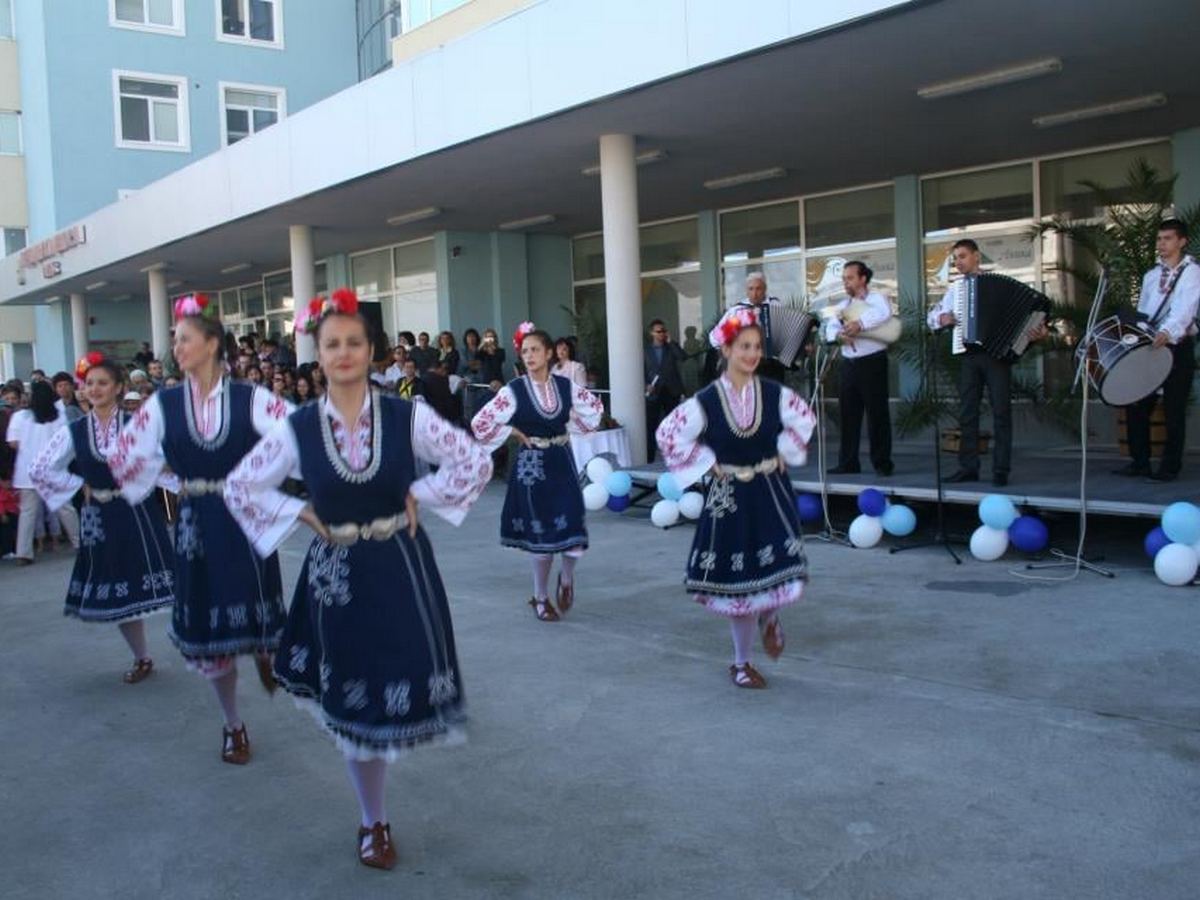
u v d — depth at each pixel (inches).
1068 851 120.0
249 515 125.1
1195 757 143.3
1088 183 358.6
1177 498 252.7
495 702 179.2
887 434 319.6
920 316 378.9
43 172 916.6
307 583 127.3
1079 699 166.4
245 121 975.0
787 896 113.7
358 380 122.1
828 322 315.0
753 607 174.2
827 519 301.9
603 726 165.9
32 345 1019.3
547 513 226.2
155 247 625.9
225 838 134.9
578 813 136.1
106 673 211.6
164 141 937.5
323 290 728.3
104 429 195.3
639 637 216.1
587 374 468.4
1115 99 346.0
